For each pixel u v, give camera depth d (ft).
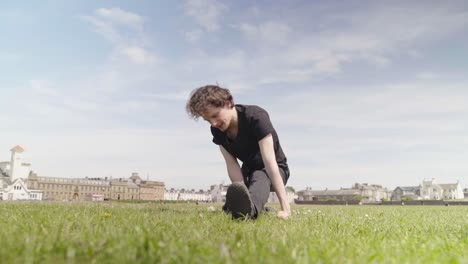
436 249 7.14
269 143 12.77
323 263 5.68
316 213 19.57
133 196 473.67
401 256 6.40
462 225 13.73
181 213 15.02
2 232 7.91
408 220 16.70
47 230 8.27
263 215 13.74
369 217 17.52
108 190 455.22
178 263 5.38
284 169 14.62
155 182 501.56
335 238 8.39
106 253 5.81
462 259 6.06
